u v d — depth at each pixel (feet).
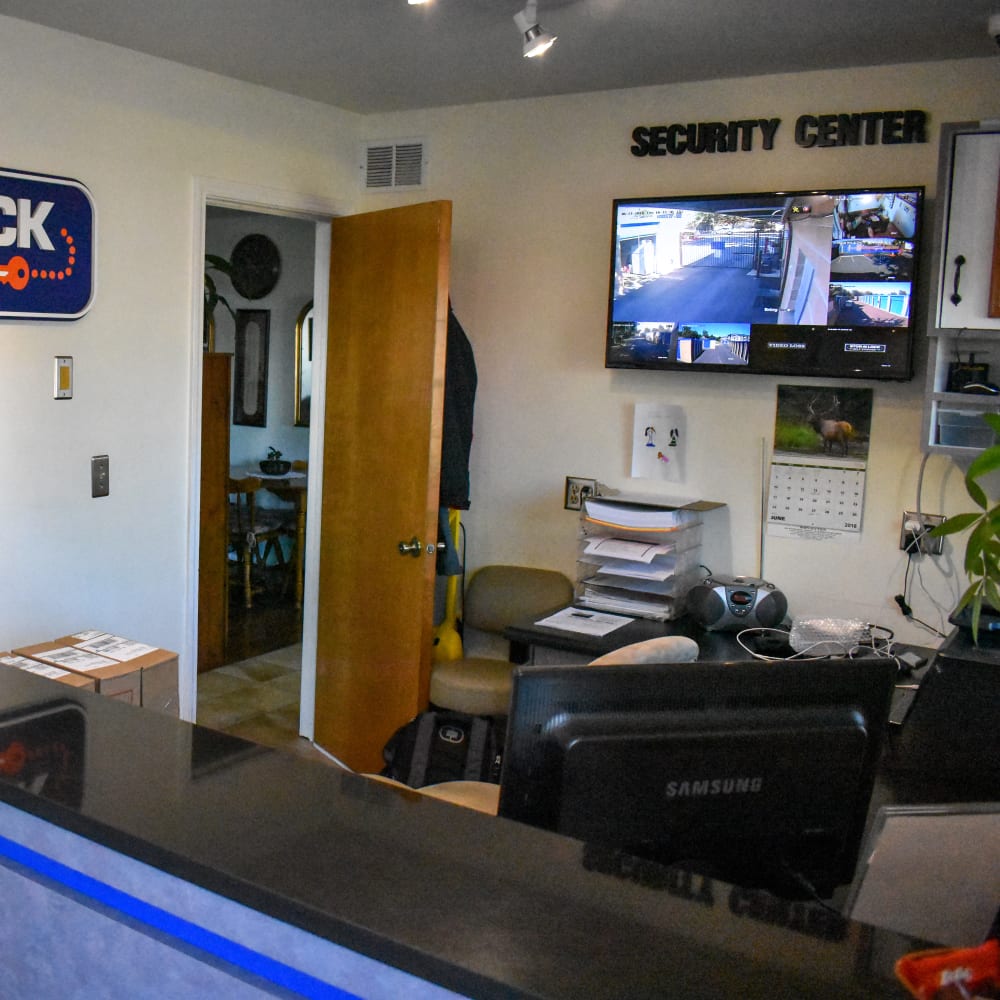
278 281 20.27
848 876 4.75
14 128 9.68
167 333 11.32
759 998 3.09
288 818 4.09
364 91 12.01
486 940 3.33
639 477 11.98
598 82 11.31
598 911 3.52
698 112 11.21
